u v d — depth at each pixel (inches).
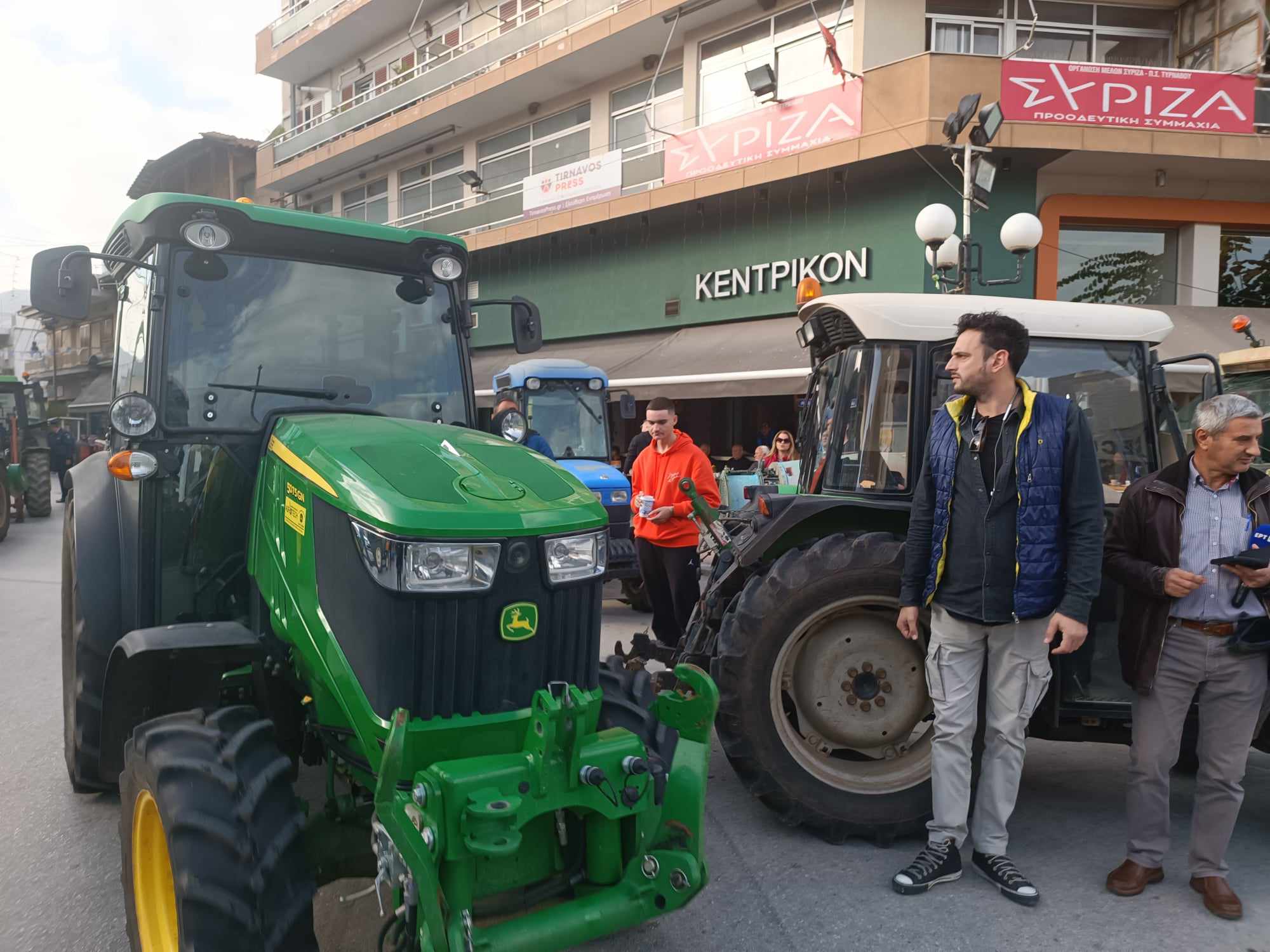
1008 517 119.8
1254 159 478.0
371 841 97.7
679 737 103.3
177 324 124.8
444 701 87.5
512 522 90.6
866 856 136.2
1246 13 479.2
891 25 516.4
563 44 661.9
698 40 619.2
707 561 306.8
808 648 144.6
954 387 132.4
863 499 148.4
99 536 137.8
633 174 639.8
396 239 138.9
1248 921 116.9
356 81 998.4
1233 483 119.3
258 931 81.6
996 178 496.7
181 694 110.8
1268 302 532.7
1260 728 137.1
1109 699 140.6
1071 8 523.5
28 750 181.5
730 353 532.1
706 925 116.0
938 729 127.1
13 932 115.8
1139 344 150.8
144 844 96.1
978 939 112.7
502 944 82.4
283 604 103.6
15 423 631.8
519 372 396.2
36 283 123.2
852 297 154.3
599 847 91.9
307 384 131.8
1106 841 140.6
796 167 528.1
